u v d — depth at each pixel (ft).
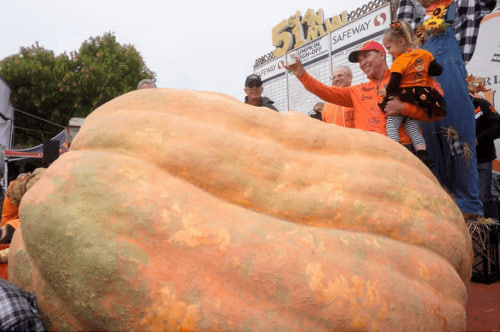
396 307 4.23
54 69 59.36
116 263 3.73
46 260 3.98
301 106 26.40
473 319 7.57
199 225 4.02
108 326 3.72
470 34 14.79
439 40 12.41
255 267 3.84
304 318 3.79
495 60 15.30
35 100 58.75
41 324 3.86
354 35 21.59
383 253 4.59
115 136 4.83
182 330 3.61
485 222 10.61
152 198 4.14
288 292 3.79
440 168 12.72
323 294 3.86
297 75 11.21
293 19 26.89
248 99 14.38
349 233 4.66
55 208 4.11
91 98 61.36
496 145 15.94
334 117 12.91
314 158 5.33
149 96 5.41
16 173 56.44
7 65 58.08
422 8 15.29
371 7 20.33
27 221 4.25
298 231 4.29
